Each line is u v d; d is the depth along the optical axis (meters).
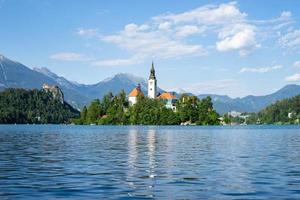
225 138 86.44
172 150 50.56
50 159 38.06
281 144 64.44
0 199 18.94
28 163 34.56
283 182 24.59
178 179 25.61
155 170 30.30
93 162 35.72
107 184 23.50
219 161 37.16
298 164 34.72
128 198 19.47
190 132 126.69
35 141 70.25
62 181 24.48
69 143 64.75
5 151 47.25
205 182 24.48
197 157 41.06
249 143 67.25
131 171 29.55
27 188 21.95
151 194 20.52
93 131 134.62
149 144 63.19
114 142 68.56
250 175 27.64
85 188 22.09
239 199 19.39
